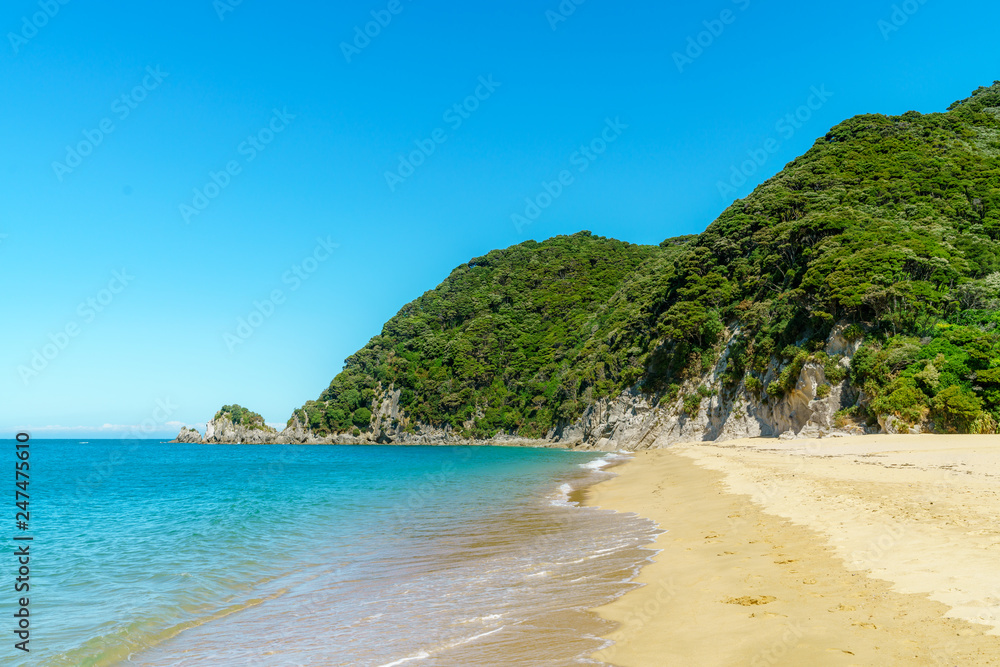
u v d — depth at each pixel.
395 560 13.69
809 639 6.17
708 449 51.47
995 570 7.57
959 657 5.24
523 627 8.08
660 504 20.02
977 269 48.69
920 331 42.88
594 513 19.75
